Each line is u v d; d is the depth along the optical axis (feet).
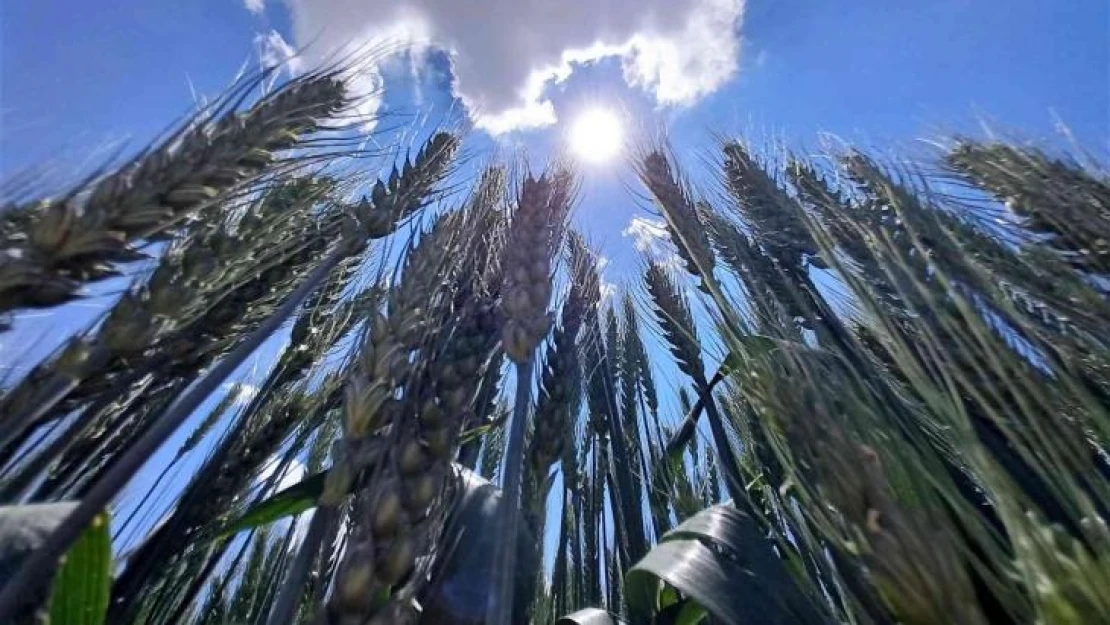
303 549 5.74
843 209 13.23
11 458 7.39
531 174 12.92
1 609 4.72
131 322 7.43
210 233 9.54
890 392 8.04
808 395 5.71
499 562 5.94
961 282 9.25
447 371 7.29
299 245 12.32
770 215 14.65
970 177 14.69
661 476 13.58
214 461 10.73
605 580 12.62
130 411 9.56
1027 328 7.27
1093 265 10.64
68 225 7.00
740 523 8.21
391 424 6.48
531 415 11.27
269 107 10.19
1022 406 5.51
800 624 6.77
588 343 13.61
